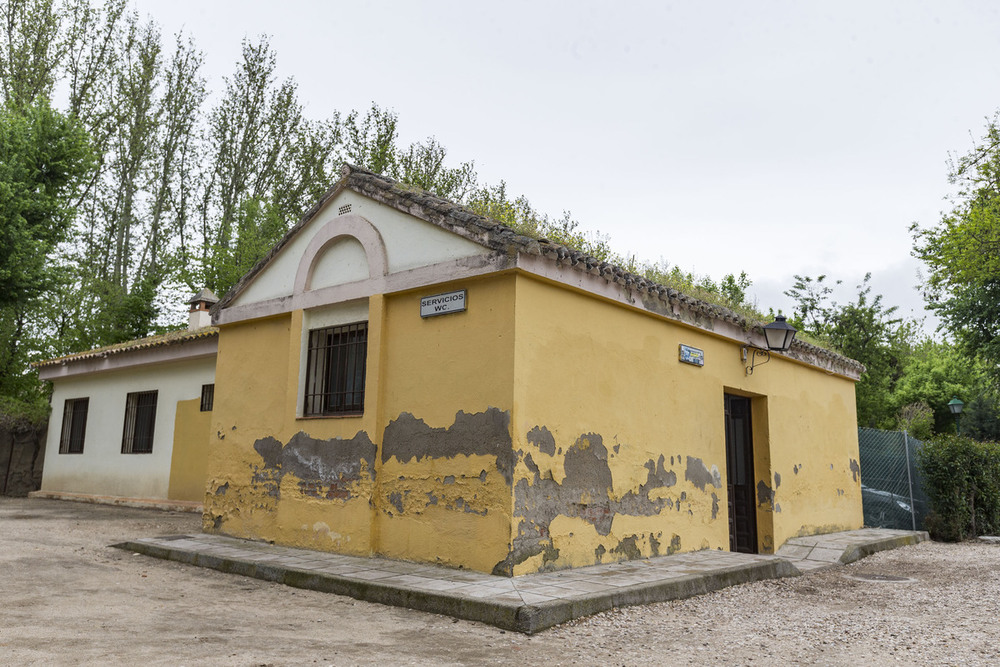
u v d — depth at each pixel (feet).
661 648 17.21
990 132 77.36
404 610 20.58
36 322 79.87
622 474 28.43
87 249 95.09
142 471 52.06
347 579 22.71
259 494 32.14
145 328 90.17
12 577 23.56
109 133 94.63
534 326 25.26
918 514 47.06
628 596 21.36
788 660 16.53
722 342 36.17
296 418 30.86
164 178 100.42
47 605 19.54
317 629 18.10
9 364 75.66
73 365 59.06
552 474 25.16
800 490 40.55
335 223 31.50
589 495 26.68
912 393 121.60
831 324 94.27
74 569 25.73
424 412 26.61
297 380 31.30
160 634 16.78
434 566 25.08
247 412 33.68
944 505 44.75
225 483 33.88
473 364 25.41
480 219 26.43
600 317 28.48
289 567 24.84
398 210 28.99
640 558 28.81
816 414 43.73
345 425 28.89
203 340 47.96
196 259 92.84
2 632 16.22
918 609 23.08
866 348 90.79
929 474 45.55
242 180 100.01
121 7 96.32
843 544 37.04
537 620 18.33
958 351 80.28
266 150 101.55
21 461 63.26
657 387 31.17
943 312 78.38
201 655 15.01
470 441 24.98
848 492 46.11
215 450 34.78
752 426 38.88
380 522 27.30
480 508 24.29
